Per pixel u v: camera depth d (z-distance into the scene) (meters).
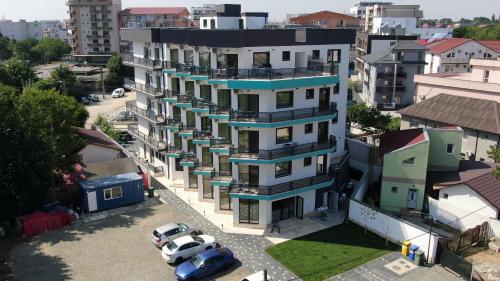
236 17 49.53
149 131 61.03
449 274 33.78
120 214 45.25
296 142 41.81
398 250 37.47
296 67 43.25
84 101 113.94
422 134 46.84
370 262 35.62
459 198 42.00
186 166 50.09
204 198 48.81
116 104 113.69
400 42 96.69
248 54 39.56
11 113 41.34
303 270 34.59
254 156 40.31
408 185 44.19
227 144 43.22
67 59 184.50
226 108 41.78
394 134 50.94
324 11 153.38
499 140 53.72
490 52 106.50
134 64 59.41
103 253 37.09
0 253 36.91
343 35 45.78
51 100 50.72
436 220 43.34
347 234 40.62
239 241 39.50
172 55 50.59
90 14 162.38
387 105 95.44
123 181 46.94
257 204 41.88
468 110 59.03
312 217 44.25
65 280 32.94
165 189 52.53
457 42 109.38
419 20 160.62
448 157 46.06
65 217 42.34
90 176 49.25
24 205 42.16
